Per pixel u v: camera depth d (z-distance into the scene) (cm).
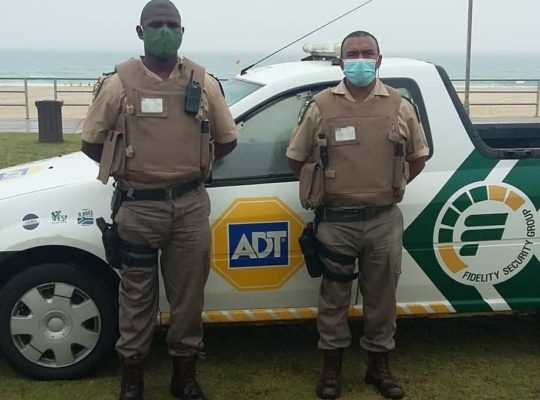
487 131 524
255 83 398
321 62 427
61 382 374
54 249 367
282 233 369
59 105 1258
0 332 367
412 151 344
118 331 374
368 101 334
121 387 350
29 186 374
